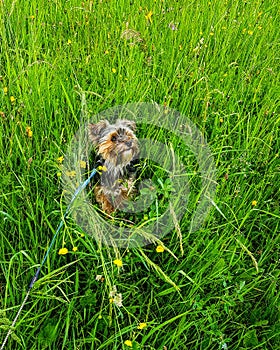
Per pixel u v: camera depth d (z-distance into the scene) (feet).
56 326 2.06
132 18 4.25
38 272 2.09
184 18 4.33
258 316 2.46
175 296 2.40
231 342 2.35
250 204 2.85
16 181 2.72
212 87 3.73
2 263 2.32
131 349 2.06
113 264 2.40
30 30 3.96
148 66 3.81
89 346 2.20
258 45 4.18
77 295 2.33
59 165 2.70
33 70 3.36
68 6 4.42
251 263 2.66
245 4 4.97
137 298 2.32
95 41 4.02
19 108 2.97
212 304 2.30
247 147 3.17
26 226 2.51
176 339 2.17
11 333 1.87
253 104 3.60
